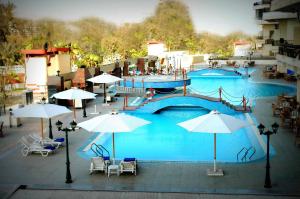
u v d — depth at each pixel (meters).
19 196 11.72
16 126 21.64
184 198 11.23
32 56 28.22
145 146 18.12
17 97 32.62
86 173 13.66
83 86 29.77
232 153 16.52
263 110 24.98
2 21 58.06
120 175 13.37
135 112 26.03
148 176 13.20
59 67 31.00
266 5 51.06
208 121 13.26
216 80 43.62
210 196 11.31
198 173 13.38
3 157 15.80
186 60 59.03
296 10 27.59
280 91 34.41
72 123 12.82
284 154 15.40
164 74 41.00
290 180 12.42
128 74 39.06
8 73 39.41
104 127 13.61
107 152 16.75
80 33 70.12
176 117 24.67
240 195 11.30
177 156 16.34
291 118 19.45
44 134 19.69
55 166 14.53
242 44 73.38
